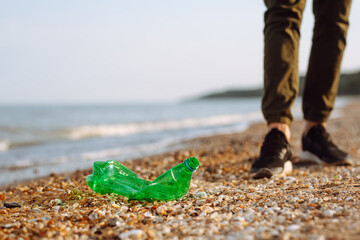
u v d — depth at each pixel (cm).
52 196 252
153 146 771
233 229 154
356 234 130
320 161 347
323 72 322
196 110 4438
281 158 294
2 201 256
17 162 613
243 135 883
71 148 813
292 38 277
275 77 280
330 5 311
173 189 216
